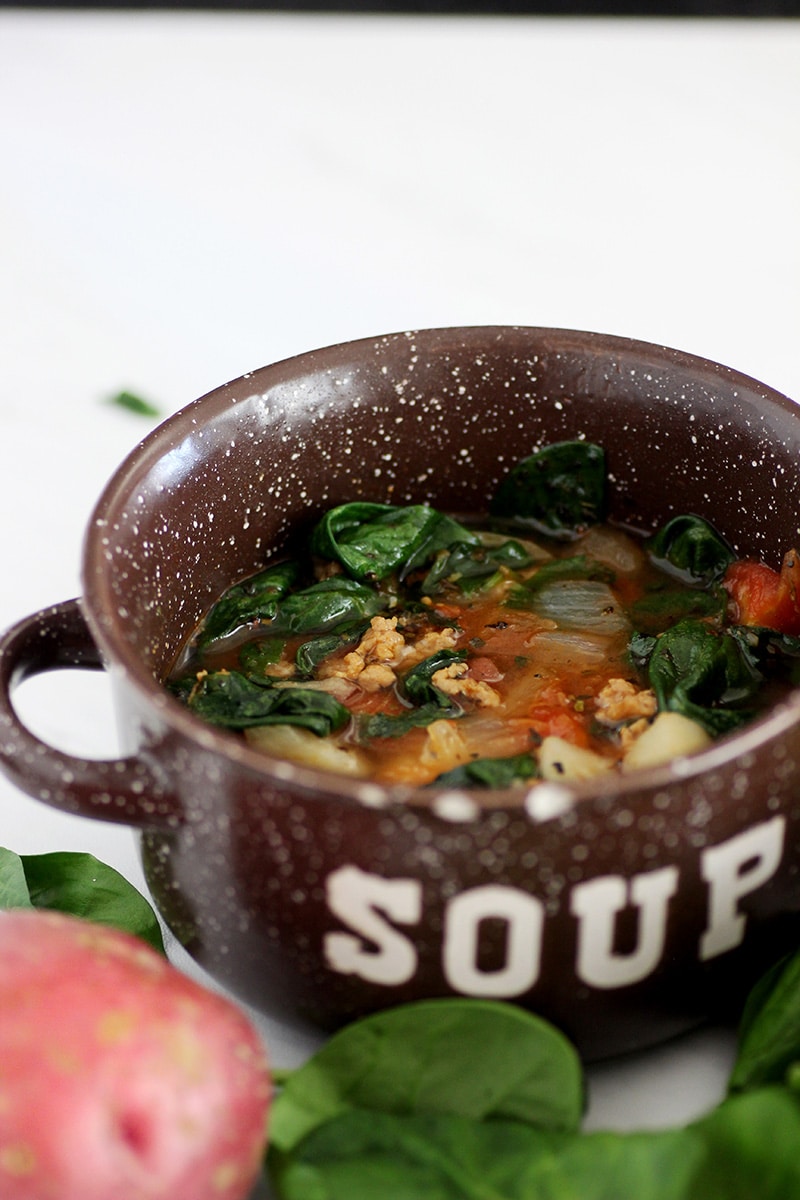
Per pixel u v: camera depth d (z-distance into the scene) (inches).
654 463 17.7
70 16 35.5
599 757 15.6
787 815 14.1
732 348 23.9
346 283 26.4
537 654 17.0
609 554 18.0
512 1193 13.5
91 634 15.3
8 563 20.5
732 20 34.7
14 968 13.4
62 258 27.4
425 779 15.6
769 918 14.5
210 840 14.2
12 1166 12.9
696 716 15.9
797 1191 13.4
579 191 28.7
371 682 16.8
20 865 15.8
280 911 14.1
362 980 14.1
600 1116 14.7
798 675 16.5
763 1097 13.6
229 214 28.4
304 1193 13.6
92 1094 13.0
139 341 25.2
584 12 36.5
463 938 13.8
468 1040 13.9
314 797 13.5
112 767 14.3
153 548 16.2
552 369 17.6
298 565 17.9
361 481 18.0
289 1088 14.0
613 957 14.0
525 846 13.4
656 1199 13.4
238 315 25.7
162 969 13.8
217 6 36.8
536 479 18.2
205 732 13.7
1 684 14.8
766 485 16.9
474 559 18.0
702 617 17.3
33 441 22.7
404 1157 13.7
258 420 17.1
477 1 36.8
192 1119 13.1
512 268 26.5
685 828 13.6
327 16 35.3
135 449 16.1
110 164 30.1
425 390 17.7
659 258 26.6
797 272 26.1
